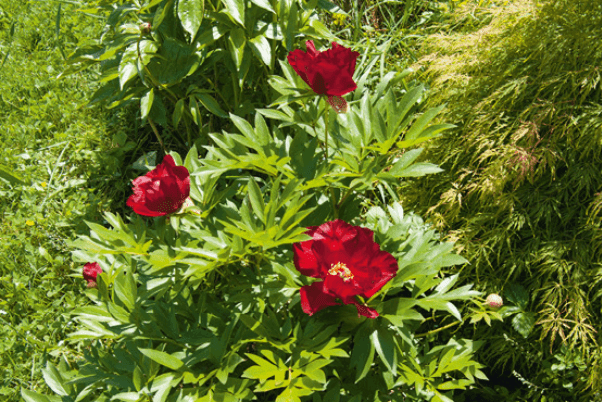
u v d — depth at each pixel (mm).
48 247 1751
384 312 1250
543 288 1413
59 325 1615
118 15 1583
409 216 1504
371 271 1199
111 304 1290
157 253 1233
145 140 1951
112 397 1229
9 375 1550
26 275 1709
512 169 1426
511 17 1538
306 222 1396
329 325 1288
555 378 1426
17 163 1897
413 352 1311
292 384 1186
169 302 1316
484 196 1454
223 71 1807
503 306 1426
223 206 1351
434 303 1254
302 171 1377
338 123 1437
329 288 1189
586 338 1359
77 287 1692
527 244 1444
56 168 1854
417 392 1238
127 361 1277
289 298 1281
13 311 1649
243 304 1312
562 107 1418
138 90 1676
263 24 1637
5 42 2318
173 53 1622
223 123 1875
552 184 1442
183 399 1202
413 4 2010
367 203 1706
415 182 1600
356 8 1968
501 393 1479
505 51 1525
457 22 1838
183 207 1285
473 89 1540
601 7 1418
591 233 1400
